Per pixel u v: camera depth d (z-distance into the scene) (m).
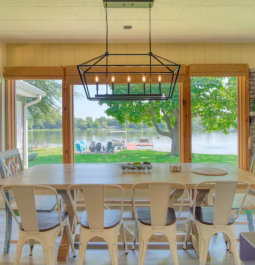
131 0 2.17
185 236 2.10
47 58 3.21
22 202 1.58
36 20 2.55
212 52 3.23
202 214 1.87
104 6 2.27
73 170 2.27
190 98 3.24
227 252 2.07
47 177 1.98
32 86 3.33
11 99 3.26
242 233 0.77
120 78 3.17
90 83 3.17
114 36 3.01
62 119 3.28
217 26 2.72
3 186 1.58
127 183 1.77
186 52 3.22
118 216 1.86
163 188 1.60
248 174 2.07
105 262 1.92
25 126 3.36
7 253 2.05
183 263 1.90
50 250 1.67
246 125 3.23
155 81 3.17
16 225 2.61
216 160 3.32
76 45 3.21
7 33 2.89
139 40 3.15
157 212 1.66
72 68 3.15
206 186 1.78
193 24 2.67
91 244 2.20
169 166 2.44
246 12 2.40
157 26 2.72
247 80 3.20
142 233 1.71
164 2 2.21
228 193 1.62
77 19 2.54
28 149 3.36
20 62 3.21
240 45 3.23
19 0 2.17
